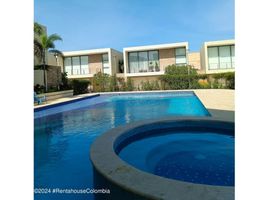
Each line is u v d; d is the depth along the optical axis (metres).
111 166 3.52
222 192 2.67
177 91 20.83
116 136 5.46
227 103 10.99
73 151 6.32
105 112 12.81
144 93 21.84
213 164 5.01
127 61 29.30
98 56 29.89
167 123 7.21
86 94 22.17
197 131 7.18
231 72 22.86
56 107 14.42
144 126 6.75
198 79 24.20
